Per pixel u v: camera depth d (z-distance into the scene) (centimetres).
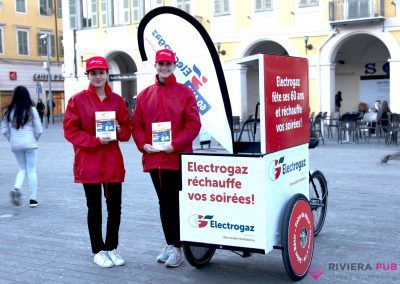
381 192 856
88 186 514
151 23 543
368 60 2567
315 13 2277
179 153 468
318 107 2300
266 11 2388
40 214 757
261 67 428
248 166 437
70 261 539
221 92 507
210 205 459
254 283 468
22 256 558
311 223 489
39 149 1712
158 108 500
